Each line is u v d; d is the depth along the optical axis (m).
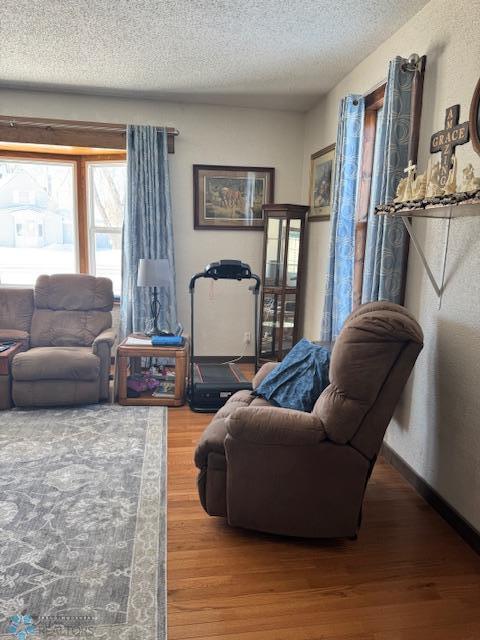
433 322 2.42
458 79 2.22
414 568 1.93
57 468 2.63
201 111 4.56
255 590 1.78
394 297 2.67
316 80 3.82
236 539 2.09
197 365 4.14
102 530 2.09
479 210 2.00
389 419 1.92
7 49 3.27
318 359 2.44
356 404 1.88
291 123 4.73
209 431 2.19
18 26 2.91
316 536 2.04
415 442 2.59
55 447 2.89
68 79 3.91
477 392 2.06
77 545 1.98
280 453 1.96
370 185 3.34
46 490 2.40
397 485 2.61
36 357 3.44
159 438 3.07
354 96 3.21
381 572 1.90
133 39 3.09
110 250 4.93
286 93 4.17
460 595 1.79
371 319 1.86
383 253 2.63
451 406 2.25
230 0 2.56
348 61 3.41
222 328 4.96
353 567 1.93
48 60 3.47
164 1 2.58
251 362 5.04
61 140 4.32
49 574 1.81
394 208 2.19
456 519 2.18
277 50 3.24
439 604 1.74
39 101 4.29
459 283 2.20
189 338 4.19
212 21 2.81
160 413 3.52
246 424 1.96
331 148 4.00
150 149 4.36
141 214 4.43
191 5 2.62
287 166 4.79
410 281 2.65
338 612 1.69
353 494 1.98
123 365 3.61
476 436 2.06
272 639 1.56
